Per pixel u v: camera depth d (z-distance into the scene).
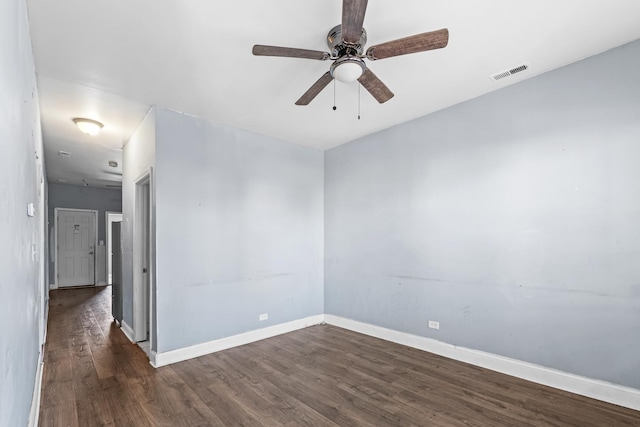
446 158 3.33
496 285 2.92
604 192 2.39
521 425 2.09
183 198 3.31
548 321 2.62
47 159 5.17
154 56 2.36
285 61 2.45
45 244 5.34
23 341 1.54
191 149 3.41
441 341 3.31
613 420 2.12
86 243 8.07
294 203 4.39
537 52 2.40
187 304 3.27
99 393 2.52
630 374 2.26
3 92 1.04
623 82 2.33
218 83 2.78
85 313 5.20
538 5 1.91
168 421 2.16
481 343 3.01
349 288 4.32
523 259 2.77
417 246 3.55
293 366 3.05
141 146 3.60
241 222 3.79
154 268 3.13
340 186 4.52
